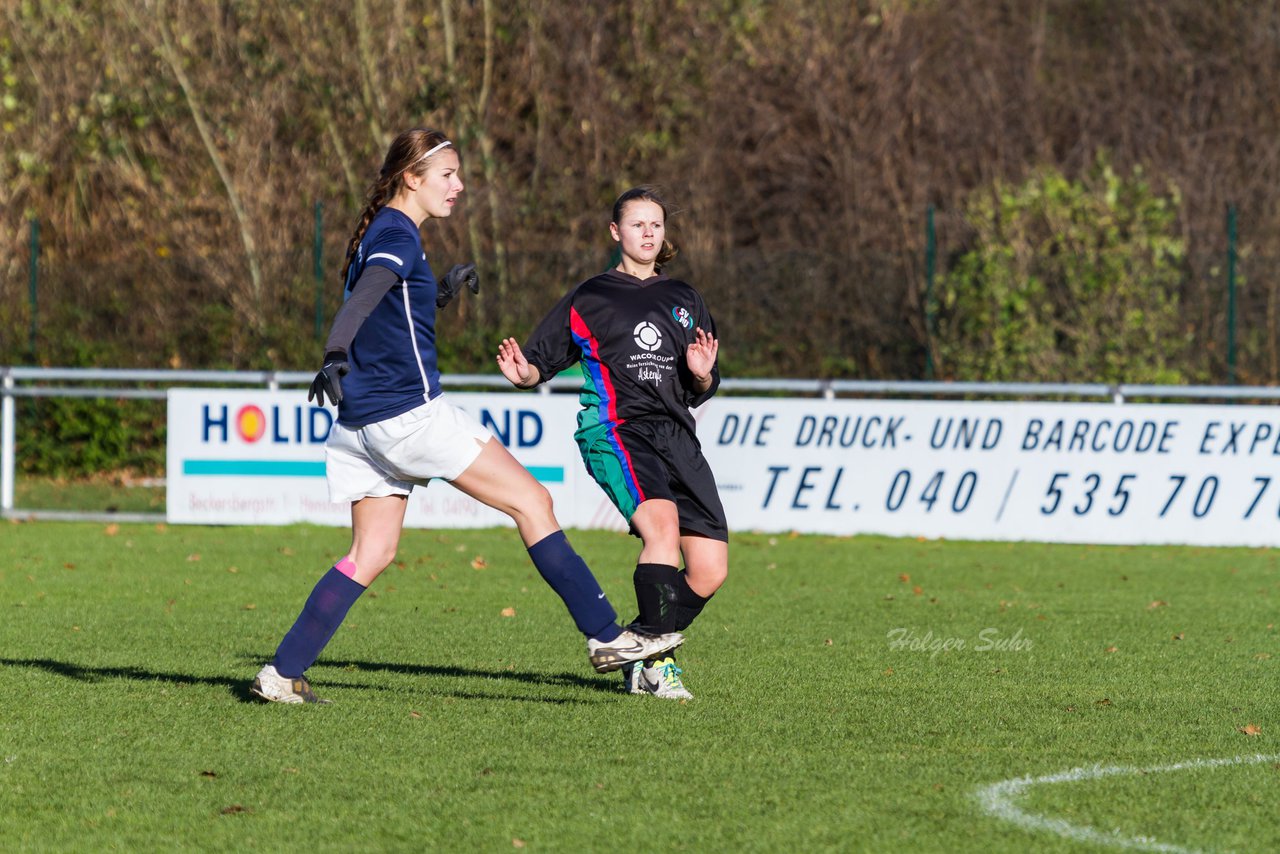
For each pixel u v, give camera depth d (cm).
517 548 4259
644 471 2139
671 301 2175
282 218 7594
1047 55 9612
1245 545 4450
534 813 1569
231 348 6331
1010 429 4519
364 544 2088
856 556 4200
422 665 2477
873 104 8162
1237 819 1566
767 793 1647
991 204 6419
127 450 6119
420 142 2002
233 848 1458
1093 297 5959
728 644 2728
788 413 4616
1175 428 4462
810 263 6119
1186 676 2423
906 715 2073
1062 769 1767
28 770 1738
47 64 7938
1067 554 4297
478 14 8119
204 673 2373
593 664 2055
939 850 1455
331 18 7788
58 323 6419
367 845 1465
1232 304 5753
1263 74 9081
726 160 8275
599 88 8169
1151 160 8719
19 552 4100
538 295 6125
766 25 8431
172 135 7950
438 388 2003
